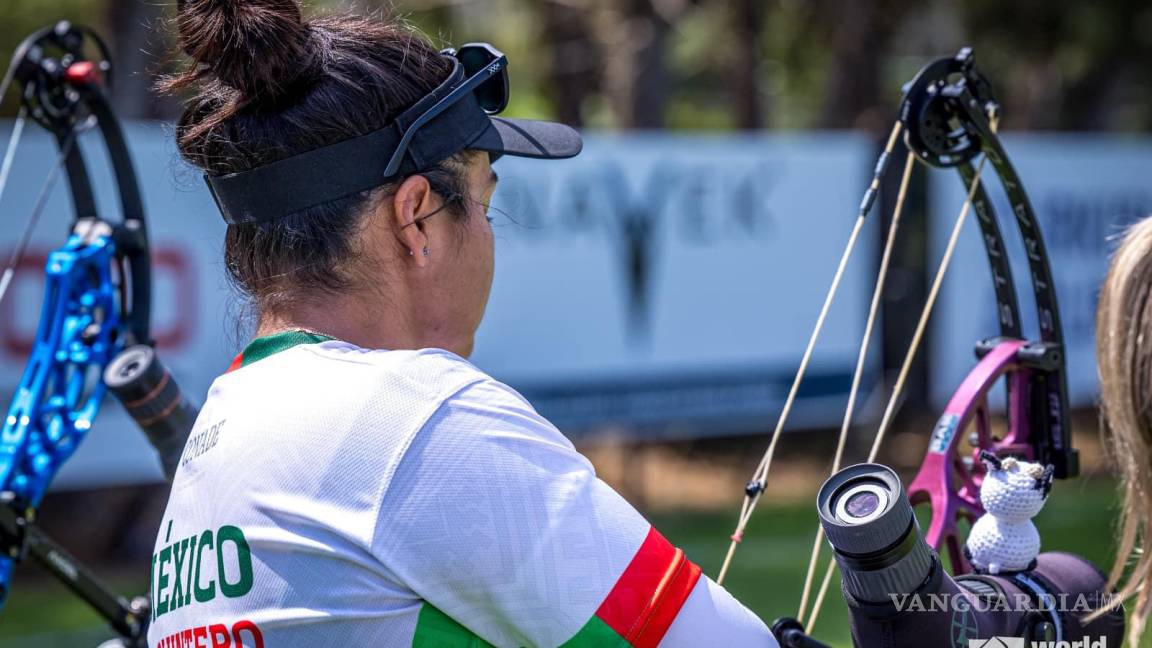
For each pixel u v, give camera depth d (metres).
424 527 4.17
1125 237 5.34
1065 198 31.66
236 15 4.59
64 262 7.75
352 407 4.35
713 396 27.75
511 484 4.21
